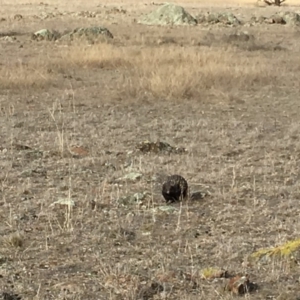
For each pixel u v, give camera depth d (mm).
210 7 144750
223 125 28531
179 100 34406
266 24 91750
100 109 31938
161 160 21984
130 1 173625
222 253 13922
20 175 20031
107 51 50250
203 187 19000
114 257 13844
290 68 46156
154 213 16562
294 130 27453
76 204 17172
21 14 105312
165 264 13328
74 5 145250
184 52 49938
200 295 11906
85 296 11953
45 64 45656
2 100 33594
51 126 27656
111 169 20906
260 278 12750
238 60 48031
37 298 11812
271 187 18922
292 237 14867
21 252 14109
